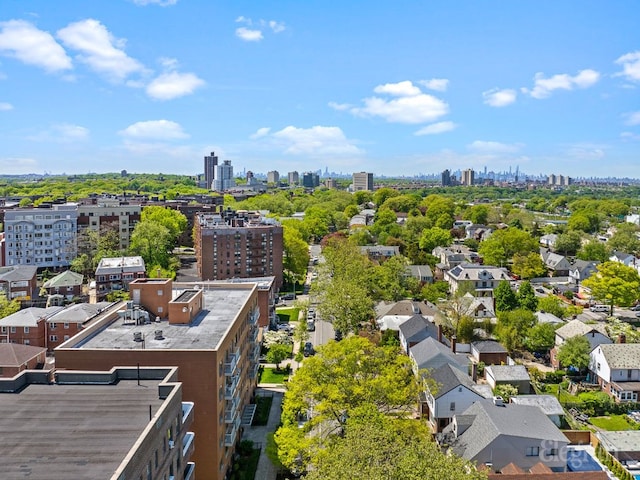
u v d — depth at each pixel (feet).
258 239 469.98
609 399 241.14
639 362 254.27
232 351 190.80
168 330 191.93
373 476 113.09
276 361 286.87
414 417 226.38
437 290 412.77
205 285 271.08
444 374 225.97
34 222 508.12
